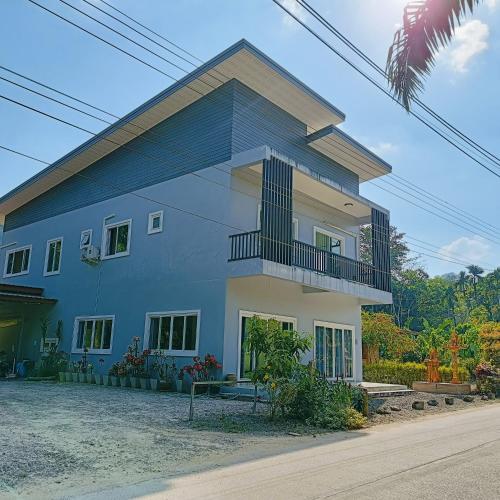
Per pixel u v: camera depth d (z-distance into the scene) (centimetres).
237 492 464
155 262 1596
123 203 1786
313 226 1759
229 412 1005
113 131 1759
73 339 1858
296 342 967
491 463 604
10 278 2334
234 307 1377
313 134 1695
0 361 1984
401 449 697
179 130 1628
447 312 6025
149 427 813
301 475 533
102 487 480
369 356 2556
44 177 2109
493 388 1731
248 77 1497
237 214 1429
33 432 730
